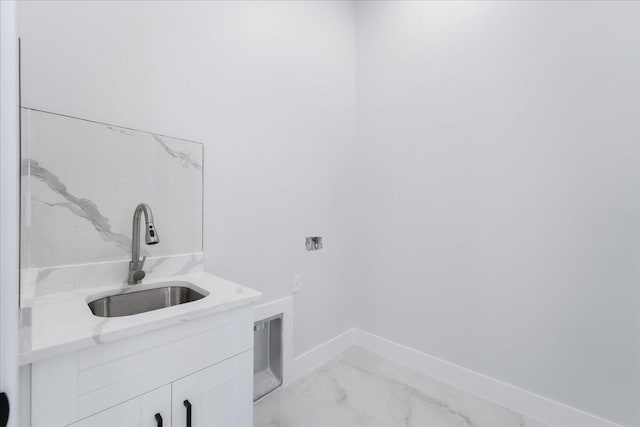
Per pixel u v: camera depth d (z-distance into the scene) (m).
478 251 1.81
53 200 1.10
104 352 0.81
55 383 0.74
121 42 1.26
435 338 2.01
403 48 2.15
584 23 1.45
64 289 1.12
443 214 1.96
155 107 1.36
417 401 1.75
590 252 1.46
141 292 1.26
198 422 1.01
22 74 1.04
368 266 2.38
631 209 1.35
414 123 2.09
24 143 1.04
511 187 1.68
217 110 1.58
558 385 1.55
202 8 1.52
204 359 1.02
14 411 0.44
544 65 1.57
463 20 1.86
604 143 1.41
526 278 1.64
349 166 2.41
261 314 1.79
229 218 1.64
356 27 2.43
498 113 1.72
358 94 2.42
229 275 1.65
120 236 1.26
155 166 1.36
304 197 2.06
